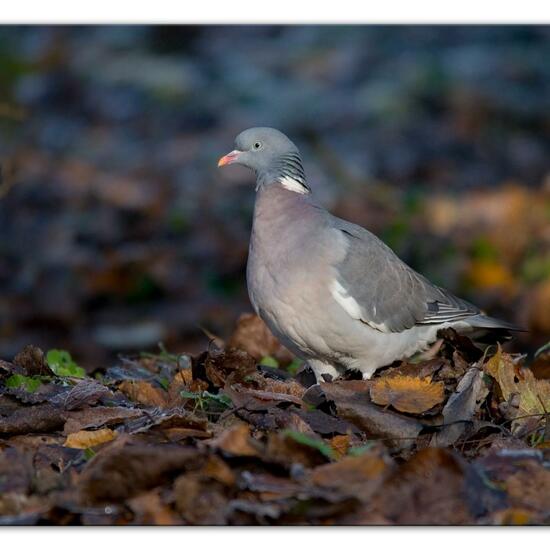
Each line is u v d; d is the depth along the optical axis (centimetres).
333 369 877
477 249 1611
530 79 2462
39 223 1808
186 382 804
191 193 1925
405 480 604
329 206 1844
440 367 786
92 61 2630
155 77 2481
